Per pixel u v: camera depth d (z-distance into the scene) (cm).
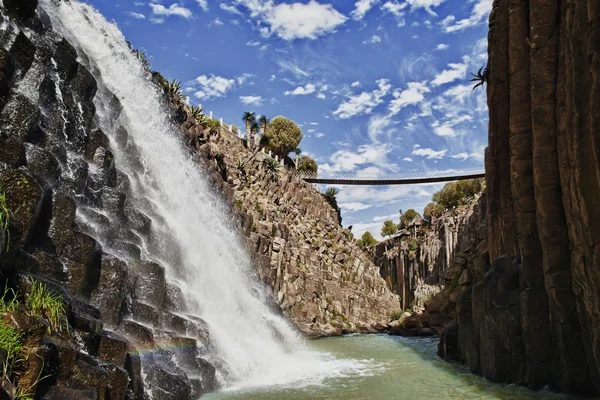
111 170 1602
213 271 2297
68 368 781
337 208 8800
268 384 1556
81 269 1097
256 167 6088
